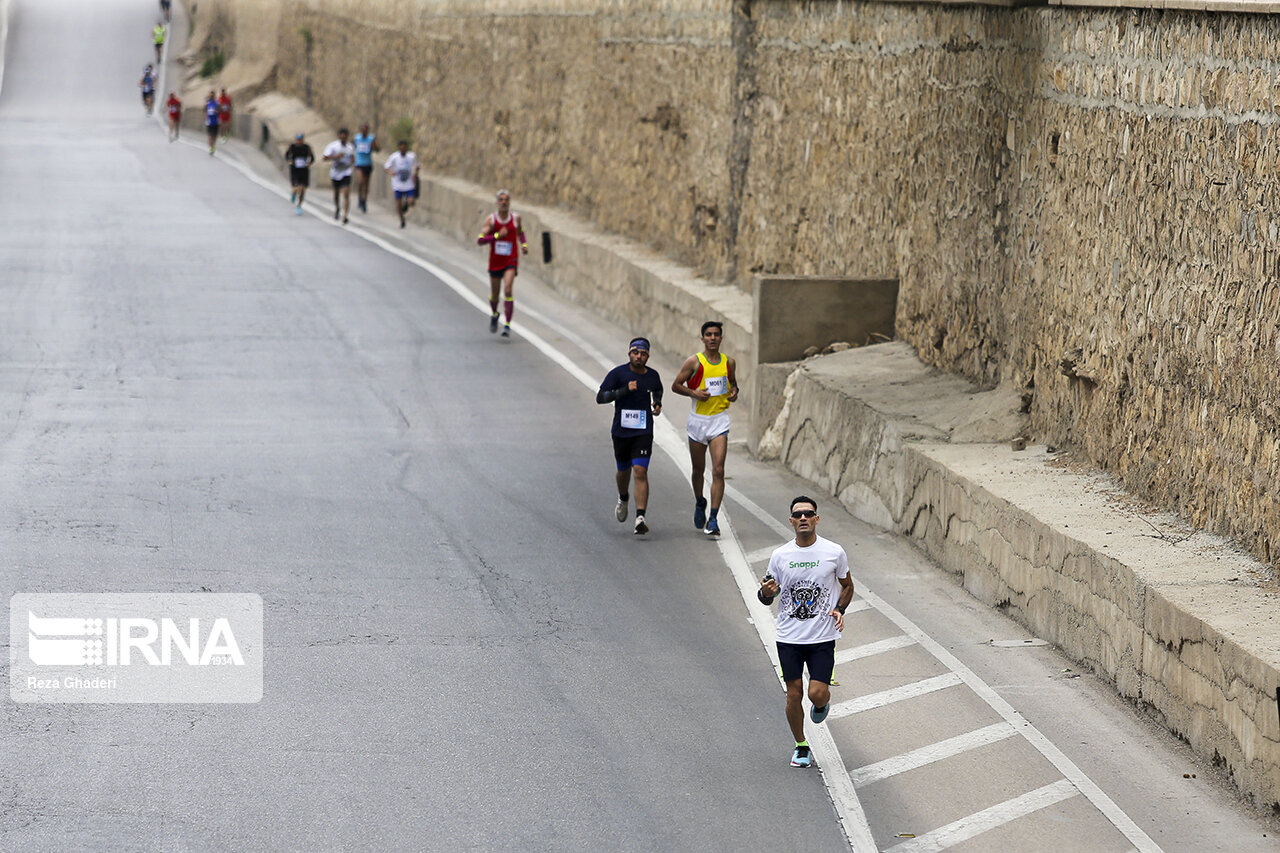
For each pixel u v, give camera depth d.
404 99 117.31
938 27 42.91
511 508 38.59
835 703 25.97
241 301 69.12
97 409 48.47
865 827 21.05
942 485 33.94
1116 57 31.91
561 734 24.33
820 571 23.25
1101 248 32.53
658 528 37.31
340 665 27.23
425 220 100.62
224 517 36.75
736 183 60.12
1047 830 20.91
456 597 31.38
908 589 32.62
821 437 42.34
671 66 67.69
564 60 84.06
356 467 42.28
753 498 41.00
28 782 21.89
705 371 36.53
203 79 188.38
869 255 48.78
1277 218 25.09
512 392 53.19
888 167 46.94
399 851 20.05
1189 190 28.34
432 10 109.75
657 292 62.31
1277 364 24.98
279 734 24.02
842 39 50.50
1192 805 21.58
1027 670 27.34
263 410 49.22
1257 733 21.16
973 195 40.78
